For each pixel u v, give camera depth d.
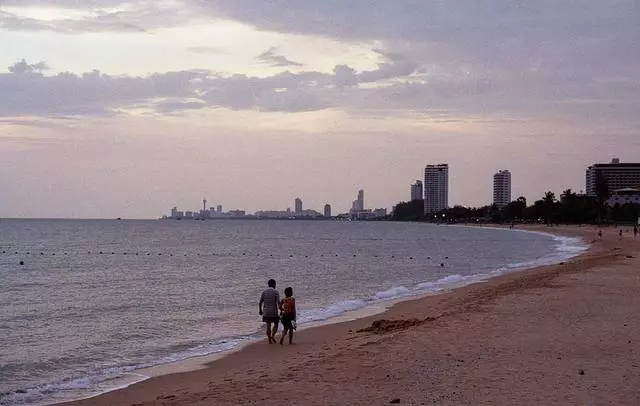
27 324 23.22
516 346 14.72
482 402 10.05
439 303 26.84
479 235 158.88
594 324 18.02
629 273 37.47
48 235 140.50
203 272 51.44
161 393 12.23
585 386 10.98
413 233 180.25
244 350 17.12
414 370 12.45
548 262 57.91
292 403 10.27
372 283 41.34
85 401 11.90
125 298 32.41
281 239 132.62
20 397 12.36
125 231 178.38
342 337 18.52
